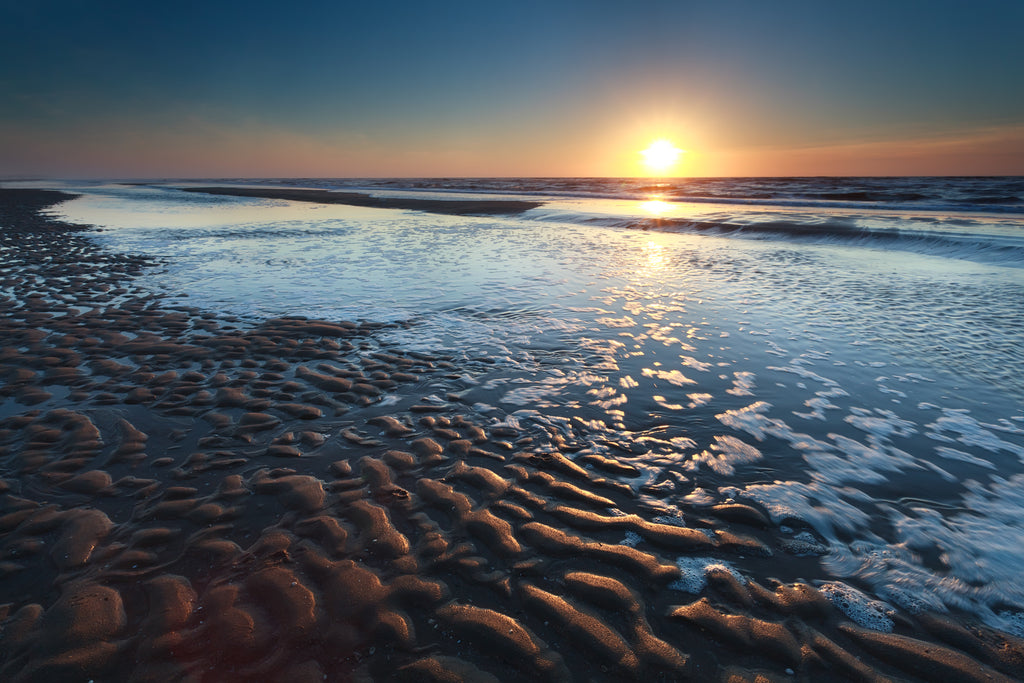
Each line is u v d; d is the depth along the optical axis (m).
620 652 2.22
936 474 3.70
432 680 2.07
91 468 3.57
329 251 13.87
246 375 5.34
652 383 5.32
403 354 6.09
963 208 24.16
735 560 2.81
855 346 6.46
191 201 35.62
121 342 6.27
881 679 2.13
